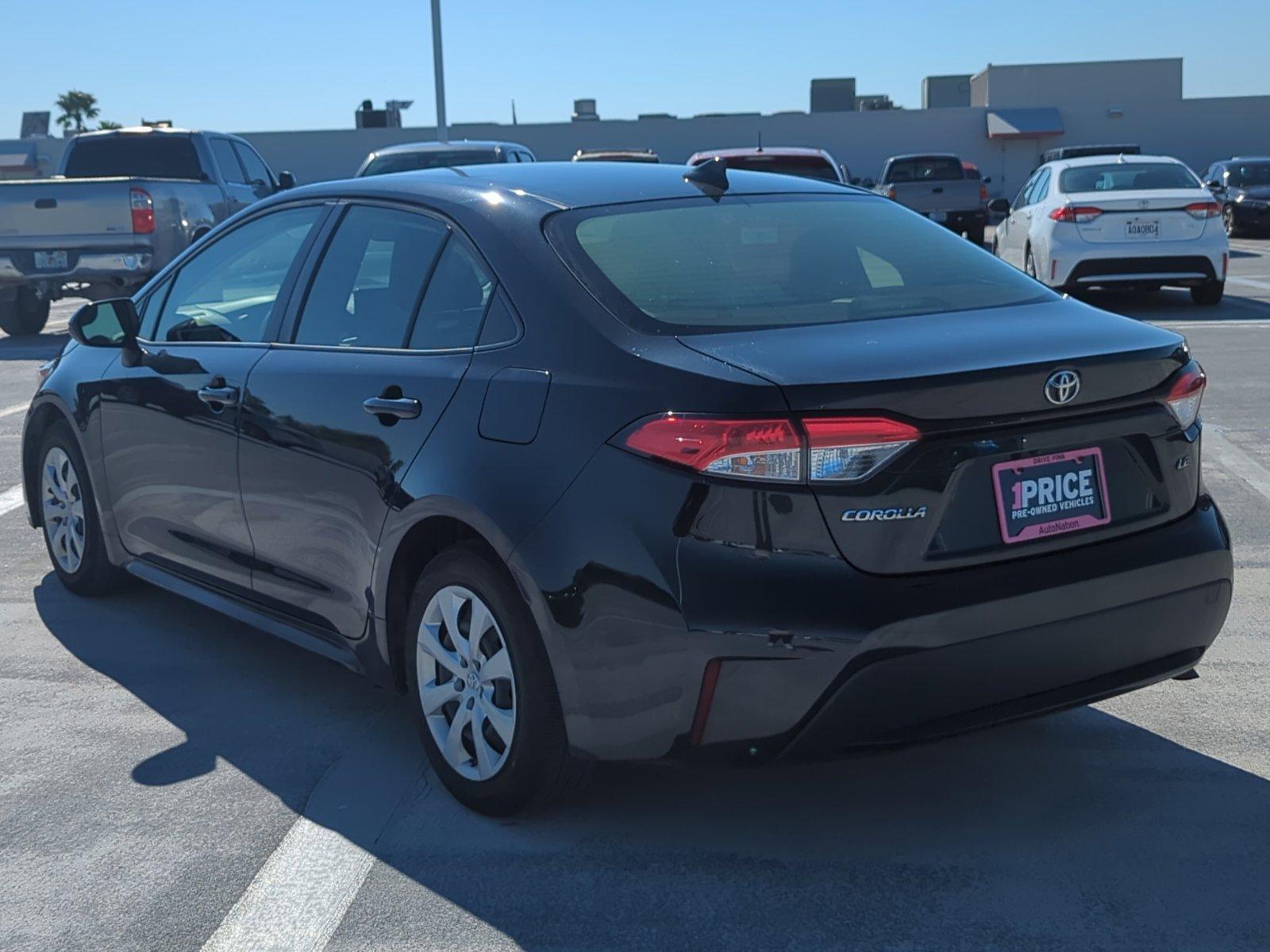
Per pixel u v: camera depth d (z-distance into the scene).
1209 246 14.62
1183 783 3.70
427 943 2.99
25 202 14.05
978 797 3.65
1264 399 9.49
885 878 3.22
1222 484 7.14
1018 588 3.10
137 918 3.11
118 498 5.12
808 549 2.97
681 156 50.22
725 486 2.97
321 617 4.14
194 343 4.74
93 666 4.78
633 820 3.54
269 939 3.01
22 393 11.03
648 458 3.07
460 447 3.47
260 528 4.31
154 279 5.17
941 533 3.06
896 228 4.09
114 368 5.08
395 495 3.65
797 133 50.78
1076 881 3.19
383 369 3.83
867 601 2.96
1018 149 51.22
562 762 3.38
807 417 2.96
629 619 3.07
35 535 6.63
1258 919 3.01
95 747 4.07
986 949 2.92
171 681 4.62
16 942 3.01
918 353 3.15
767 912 3.09
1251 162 30.66
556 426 3.26
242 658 4.86
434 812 3.61
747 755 3.06
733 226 3.85
